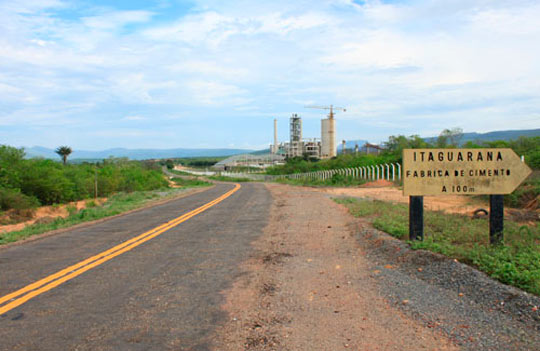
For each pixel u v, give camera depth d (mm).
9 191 17891
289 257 7164
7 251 8438
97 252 8023
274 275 6000
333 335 3828
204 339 3766
